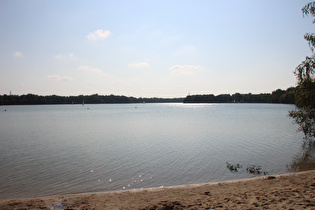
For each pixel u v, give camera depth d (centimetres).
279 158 1814
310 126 1877
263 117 6450
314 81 1451
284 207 756
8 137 3003
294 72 1492
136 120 5769
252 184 1112
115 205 896
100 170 1537
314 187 985
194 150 2130
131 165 1648
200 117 6656
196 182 1299
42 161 1775
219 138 2812
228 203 832
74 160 1798
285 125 4269
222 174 1434
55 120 5866
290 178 1181
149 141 2644
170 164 1667
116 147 2303
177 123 4856
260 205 789
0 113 9456
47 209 881
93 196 1029
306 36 1392
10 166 1636
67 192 1170
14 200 997
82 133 3384
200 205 825
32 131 3641
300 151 2059
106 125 4566
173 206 824
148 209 812
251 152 2028
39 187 1239
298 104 1703
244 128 3831
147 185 1262
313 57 1423
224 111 10506
